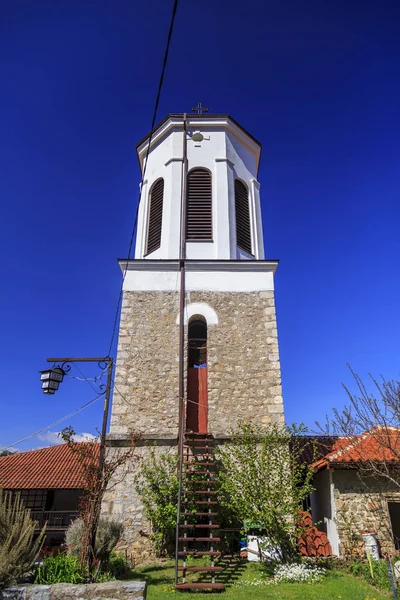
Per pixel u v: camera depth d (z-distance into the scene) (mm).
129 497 12102
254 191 17844
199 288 14938
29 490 20344
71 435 11086
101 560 10242
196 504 11852
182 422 12555
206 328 15648
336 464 12812
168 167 16953
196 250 15500
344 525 12508
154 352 14000
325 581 10031
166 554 11656
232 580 10078
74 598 7574
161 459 12516
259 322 14477
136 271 15195
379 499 12766
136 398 13328
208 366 13836
